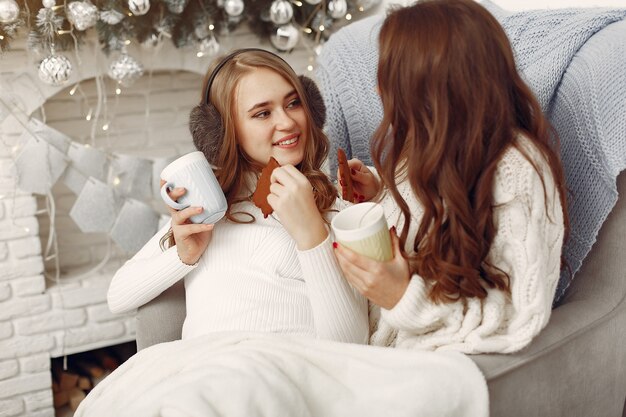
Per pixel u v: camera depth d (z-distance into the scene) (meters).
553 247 1.18
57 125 2.69
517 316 1.13
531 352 1.18
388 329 1.31
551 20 1.46
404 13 1.14
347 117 1.79
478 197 1.12
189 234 1.32
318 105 1.50
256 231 1.43
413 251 1.25
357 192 1.50
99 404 1.24
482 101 1.10
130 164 2.44
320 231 1.23
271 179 1.26
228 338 1.24
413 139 1.13
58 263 2.71
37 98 2.38
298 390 1.09
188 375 1.09
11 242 2.46
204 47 2.40
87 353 2.79
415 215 1.28
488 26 1.11
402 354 1.13
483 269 1.16
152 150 2.85
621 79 1.29
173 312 1.50
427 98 1.11
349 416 1.12
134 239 2.46
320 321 1.25
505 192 1.12
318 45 2.60
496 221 1.14
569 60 1.40
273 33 2.47
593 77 1.33
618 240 1.34
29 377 2.56
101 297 2.61
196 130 1.45
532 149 1.16
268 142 1.43
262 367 1.09
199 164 1.29
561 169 1.21
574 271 1.37
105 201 2.40
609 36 1.35
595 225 1.33
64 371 2.70
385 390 1.11
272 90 1.41
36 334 2.55
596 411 1.32
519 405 1.18
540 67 1.43
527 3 1.89
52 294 2.54
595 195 1.33
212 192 1.30
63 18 2.16
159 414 1.05
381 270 1.12
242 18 2.49
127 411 1.07
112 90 2.72
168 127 2.86
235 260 1.42
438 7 1.12
